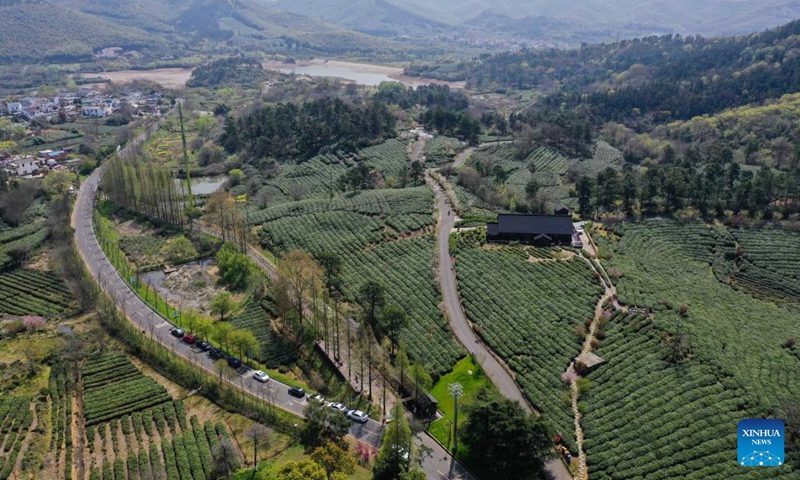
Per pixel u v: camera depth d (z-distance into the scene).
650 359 111.06
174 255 171.88
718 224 174.38
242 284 155.88
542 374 111.81
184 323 136.38
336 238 172.00
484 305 134.25
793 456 87.50
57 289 152.25
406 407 106.94
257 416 104.94
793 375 105.12
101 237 181.12
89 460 95.69
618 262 149.75
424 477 83.88
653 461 90.19
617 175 198.62
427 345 123.06
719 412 96.81
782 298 141.50
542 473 90.88
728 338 115.94
